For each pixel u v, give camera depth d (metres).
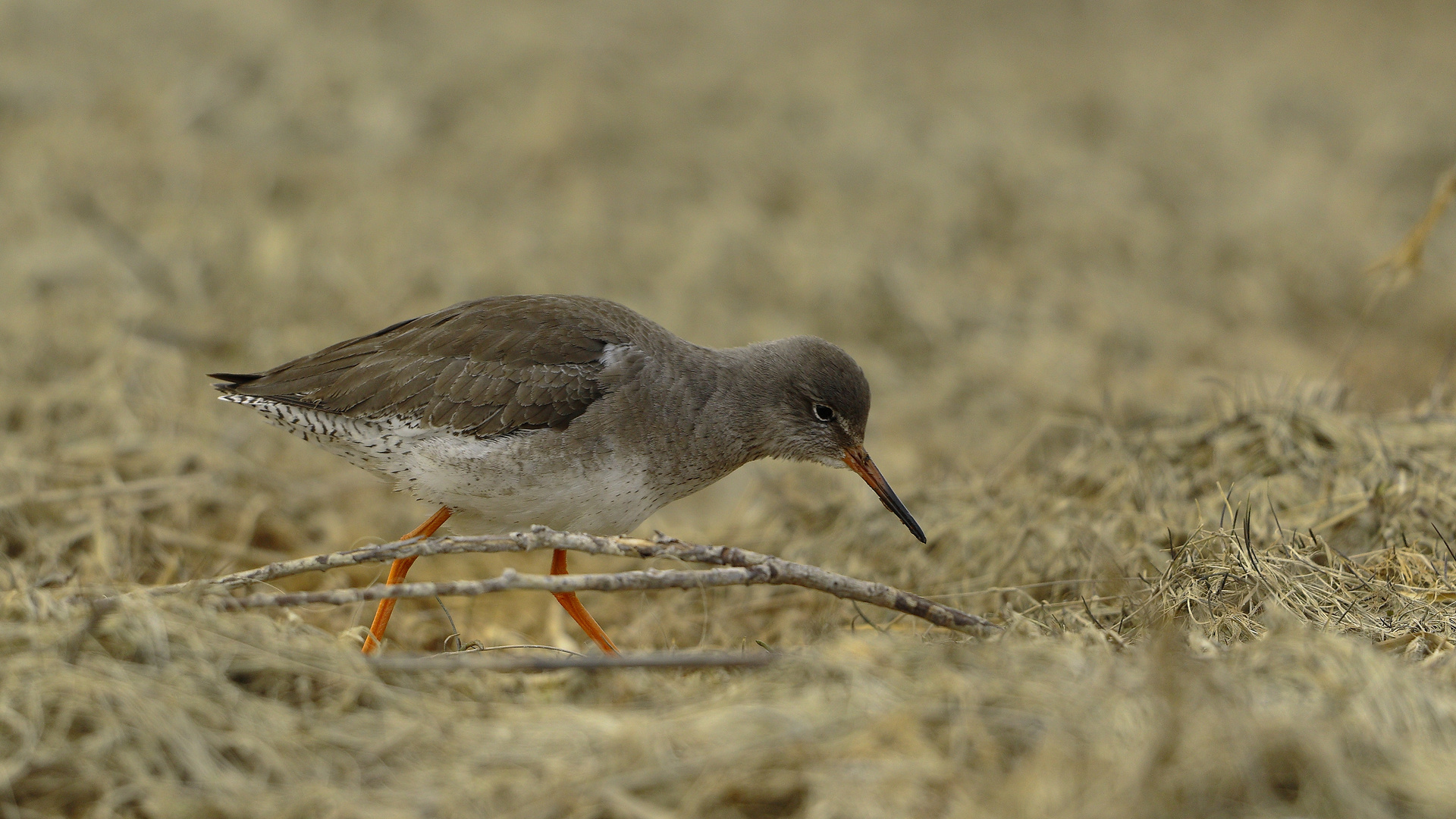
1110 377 15.69
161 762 5.76
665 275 18.27
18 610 6.99
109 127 20.19
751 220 19.75
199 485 12.12
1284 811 5.01
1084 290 18.52
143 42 23.55
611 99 23.33
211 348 15.14
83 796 5.65
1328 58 29.84
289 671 6.50
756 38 28.81
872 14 31.64
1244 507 9.88
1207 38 31.52
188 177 19.02
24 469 11.74
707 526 13.37
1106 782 5.06
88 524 11.02
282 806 5.51
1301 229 20.62
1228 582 8.14
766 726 5.82
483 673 7.11
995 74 27.50
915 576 10.66
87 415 13.10
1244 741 5.16
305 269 16.91
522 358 9.19
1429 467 10.00
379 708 6.37
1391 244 20.25
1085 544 9.78
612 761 5.62
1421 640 7.19
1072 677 6.04
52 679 6.11
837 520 11.95
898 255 19.12
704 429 9.59
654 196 20.52
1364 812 4.96
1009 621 8.35
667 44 27.42
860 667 6.25
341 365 9.57
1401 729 5.70
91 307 15.11
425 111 22.23
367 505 12.99
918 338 17.22
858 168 21.92
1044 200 21.25
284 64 22.95
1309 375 14.77
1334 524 9.39
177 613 6.73
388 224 18.47
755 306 17.75
